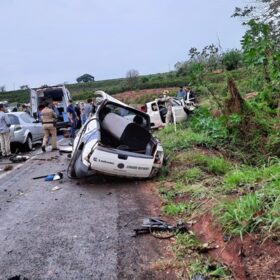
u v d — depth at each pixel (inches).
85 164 309.9
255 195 189.2
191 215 217.8
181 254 175.0
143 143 338.3
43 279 161.3
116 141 340.8
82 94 1868.8
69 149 463.5
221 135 379.6
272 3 455.5
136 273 162.4
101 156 304.3
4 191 319.6
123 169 308.7
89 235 205.3
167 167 334.3
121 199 272.2
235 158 348.2
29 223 230.7
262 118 366.6
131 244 190.7
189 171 303.9
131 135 334.6
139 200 266.8
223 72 438.3
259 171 251.3
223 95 422.3
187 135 425.7
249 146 351.3
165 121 658.2
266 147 330.6
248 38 379.6
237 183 239.9
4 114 512.4
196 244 181.2
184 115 626.2
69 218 235.6
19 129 549.0
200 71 418.3
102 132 345.7
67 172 357.1
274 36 435.8
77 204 265.7
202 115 429.7
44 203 273.7
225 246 170.2
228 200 207.9
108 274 162.7
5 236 211.3
